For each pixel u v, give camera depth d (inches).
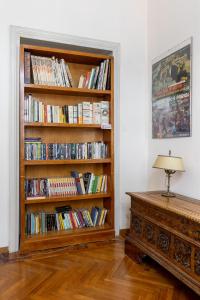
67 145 121.0
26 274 91.3
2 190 110.7
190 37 102.2
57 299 76.7
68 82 120.1
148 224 95.6
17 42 110.7
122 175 132.8
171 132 114.0
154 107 128.7
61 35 118.3
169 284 85.3
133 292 80.5
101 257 105.2
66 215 122.6
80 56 120.9
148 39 135.0
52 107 118.0
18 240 111.5
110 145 126.1
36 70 113.8
